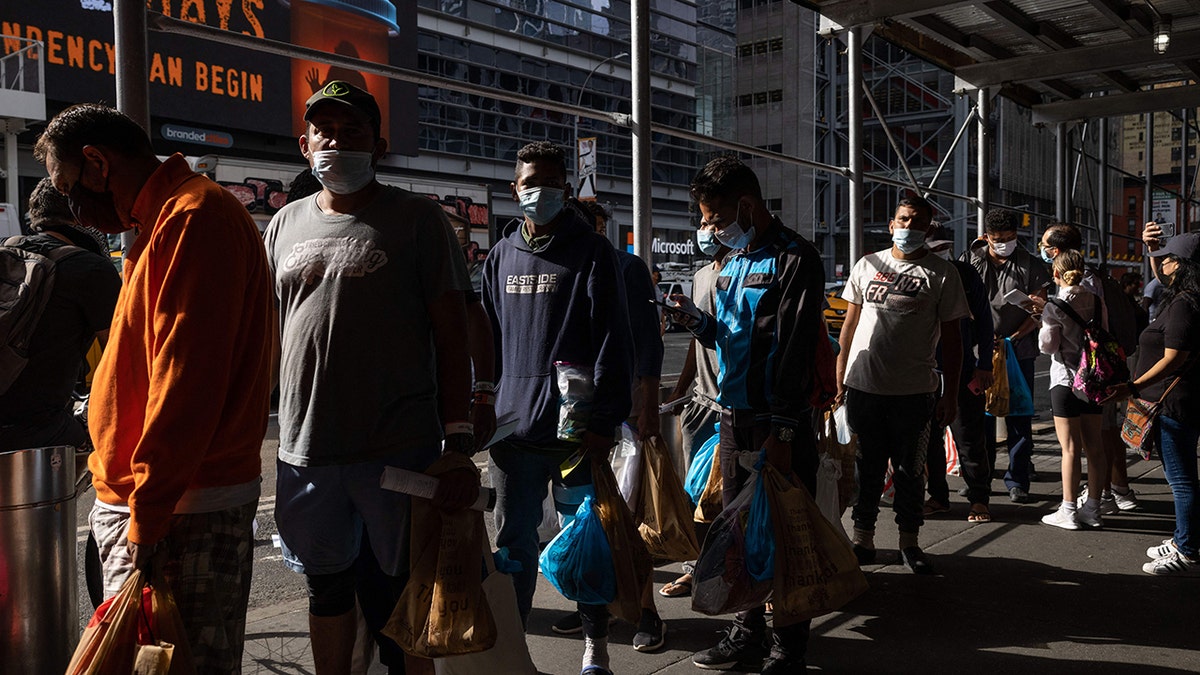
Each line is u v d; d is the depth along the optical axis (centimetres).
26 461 258
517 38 4534
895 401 462
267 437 866
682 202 5341
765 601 340
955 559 487
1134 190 5938
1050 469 720
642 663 350
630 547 325
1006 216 642
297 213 266
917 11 694
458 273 260
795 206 5297
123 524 214
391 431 250
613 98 5038
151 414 197
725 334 357
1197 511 458
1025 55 892
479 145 4419
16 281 291
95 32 2792
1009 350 616
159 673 192
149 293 207
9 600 256
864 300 477
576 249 333
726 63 5466
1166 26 755
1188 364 450
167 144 3020
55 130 220
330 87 246
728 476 362
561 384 324
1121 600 420
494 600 261
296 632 369
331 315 248
